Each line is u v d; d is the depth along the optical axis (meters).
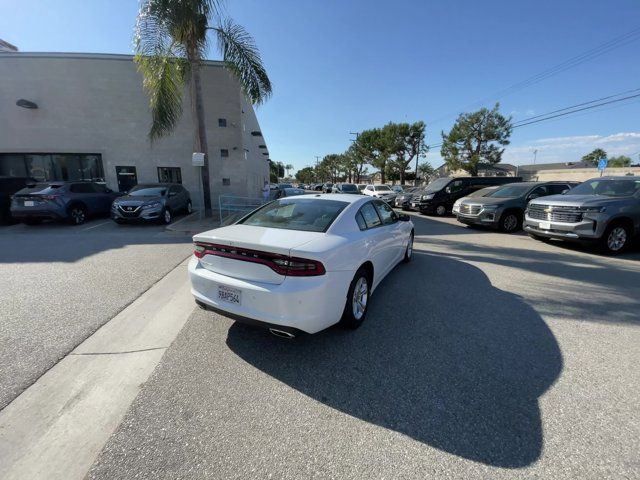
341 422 2.25
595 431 2.15
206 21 11.09
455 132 35.44
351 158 59.12
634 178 7.68
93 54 14.93
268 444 2.06
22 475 1.85
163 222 11.26
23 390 2.55
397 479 1.82
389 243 4.67
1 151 14.98
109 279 5.23
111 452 2.00
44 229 10.21
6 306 4.13
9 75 14.64
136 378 2.72
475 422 2.24
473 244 8.41
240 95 16.30
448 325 3.66
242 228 3.54
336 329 3.56
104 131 15.48
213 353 3.09
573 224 7.21
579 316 3.89
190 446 2.04
